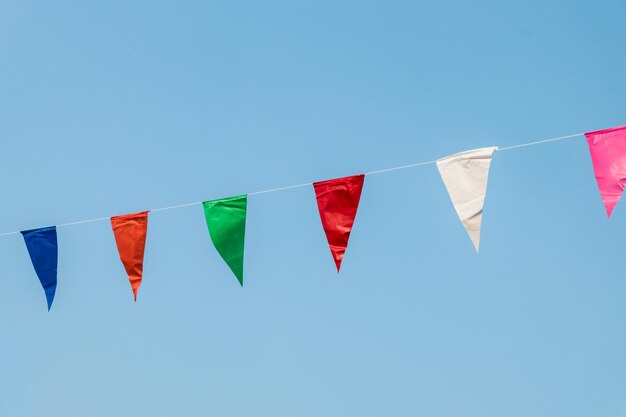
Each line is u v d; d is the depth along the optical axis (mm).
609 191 2951
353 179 3229
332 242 3225
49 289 3691
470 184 3066
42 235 3684
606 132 2992
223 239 3318
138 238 3525
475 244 3047
